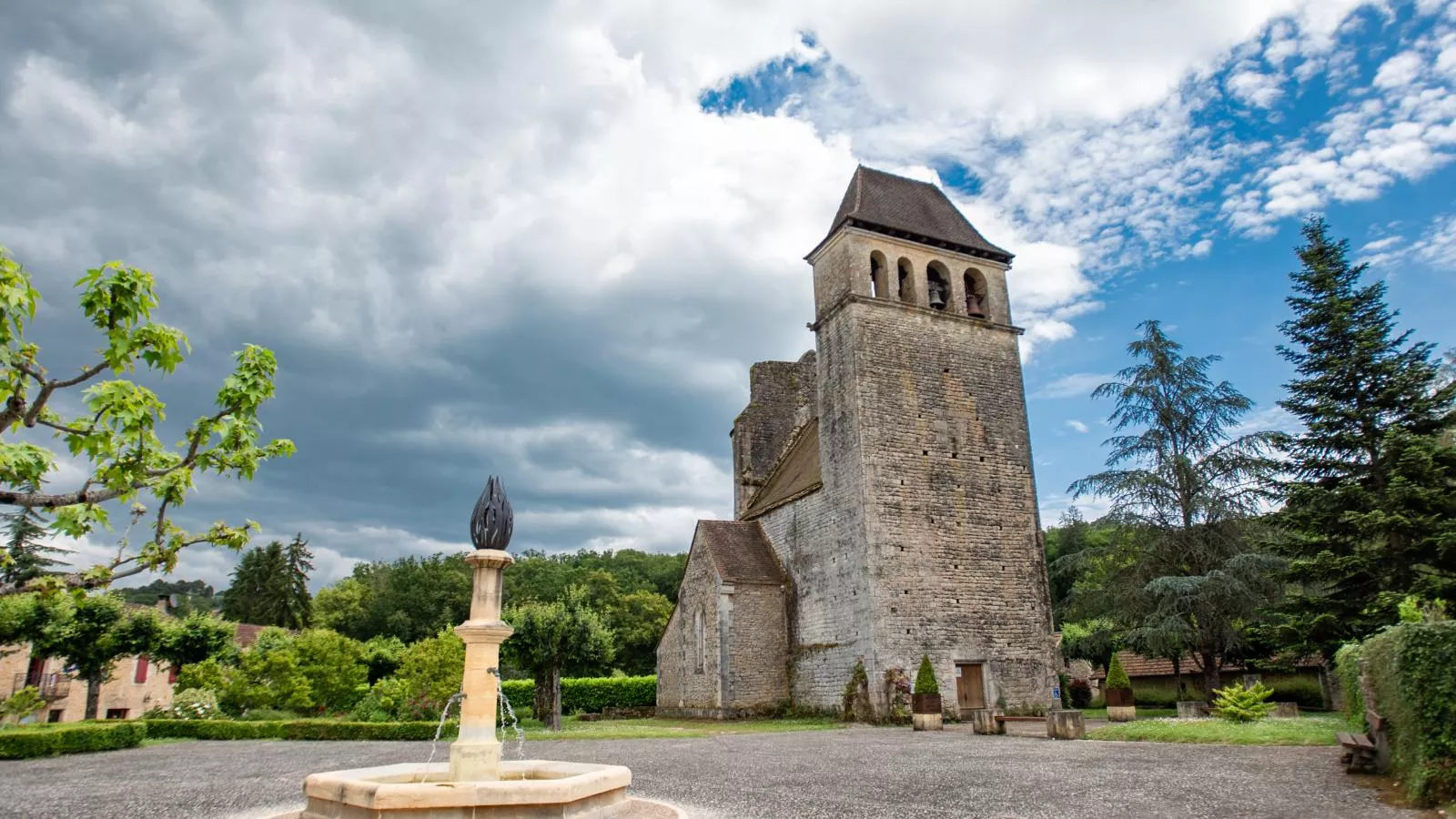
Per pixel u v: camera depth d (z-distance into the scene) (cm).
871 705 2716
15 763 1744
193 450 1012
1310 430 2366
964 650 2836
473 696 997
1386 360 2314
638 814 920
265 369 1068
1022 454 3159
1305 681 3044
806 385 4172
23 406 834
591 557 9231
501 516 1073
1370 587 2198
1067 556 3231
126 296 873
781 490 3584
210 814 1051
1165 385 3059
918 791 1181
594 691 4428
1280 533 2691
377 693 3089
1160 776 1248
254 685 3122
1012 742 1930
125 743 2164
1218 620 2648
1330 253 2494
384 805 793
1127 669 3722
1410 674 1020
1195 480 2894
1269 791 1091
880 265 3288
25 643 3011
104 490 896
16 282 750
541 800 818
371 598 7644
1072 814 971
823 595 3072
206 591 10319
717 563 3319
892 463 2947
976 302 3416
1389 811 938
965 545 2955
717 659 3200
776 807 1055
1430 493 2050
